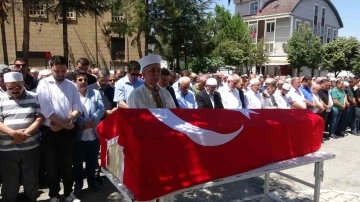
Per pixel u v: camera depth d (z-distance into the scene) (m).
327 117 8.55
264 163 2.99
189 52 19.44
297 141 3.33
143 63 3.06
